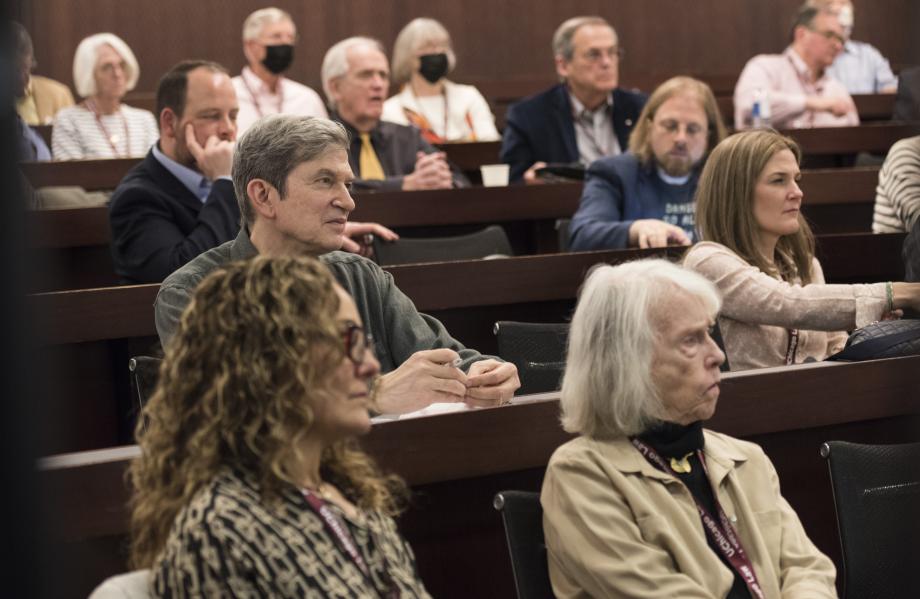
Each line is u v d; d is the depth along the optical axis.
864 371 3.96
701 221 4.93
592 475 3.05
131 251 5.50
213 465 2.29
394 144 8.38
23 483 1.58
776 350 4.82
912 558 3.47
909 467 3.53
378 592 2.39
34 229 1.62
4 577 1.57
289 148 3.85
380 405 3.43
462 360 4.05
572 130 8.81
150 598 2.25
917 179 6.23
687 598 2.92
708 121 6.61
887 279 6.05
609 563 2.95
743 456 3.33
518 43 13.34
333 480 2.58
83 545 2.91
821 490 4.04
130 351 4.71
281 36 9.43
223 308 2.34
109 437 4.72
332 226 3.91
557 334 4.50
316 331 2.34
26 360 1.57
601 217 6.43
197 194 5.62
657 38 13.73
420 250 6.14
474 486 3.52
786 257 4.97
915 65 2.80
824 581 3.19
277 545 2.24
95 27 11.77
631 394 3.08
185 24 12.15
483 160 9.20
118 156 9.34
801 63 10.77
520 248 7.24
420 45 9.95
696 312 3.11
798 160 4.85
